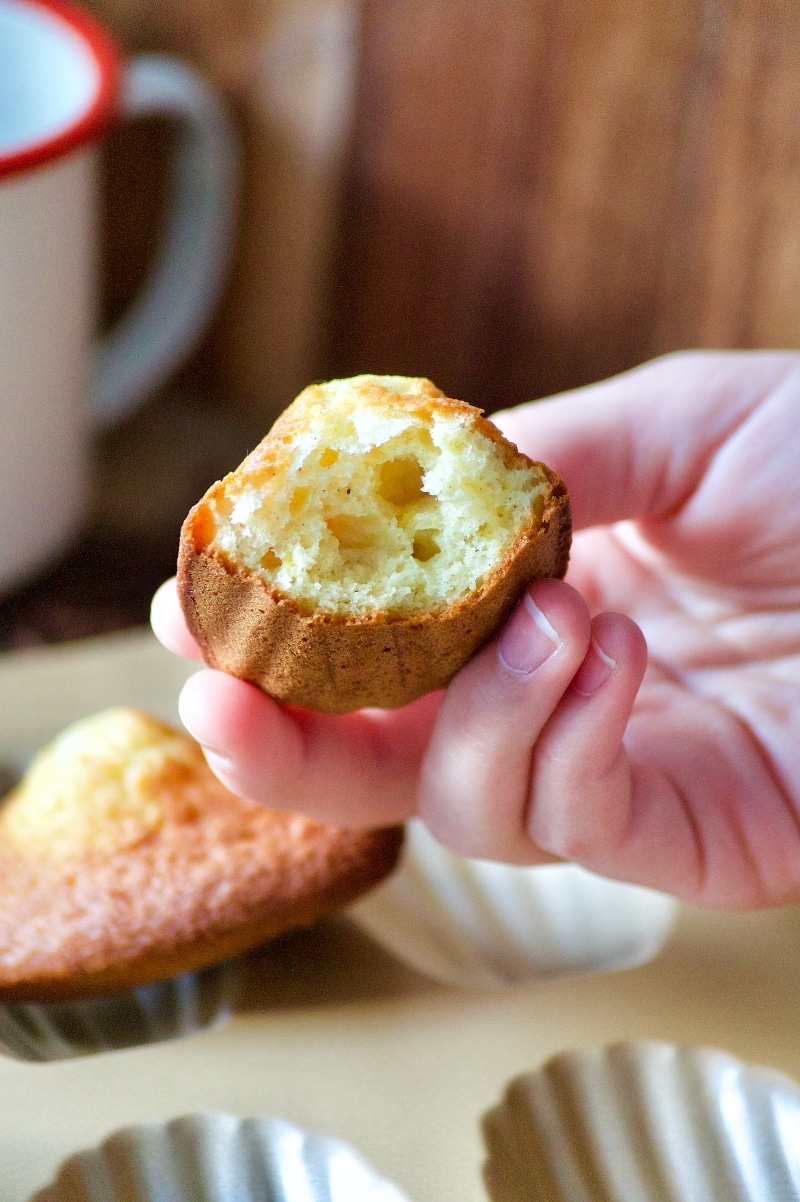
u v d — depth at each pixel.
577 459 0.35
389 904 0.37
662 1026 0.33
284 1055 0.33
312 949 0.36
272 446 0.29
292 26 0.50
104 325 0.55
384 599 0.29
